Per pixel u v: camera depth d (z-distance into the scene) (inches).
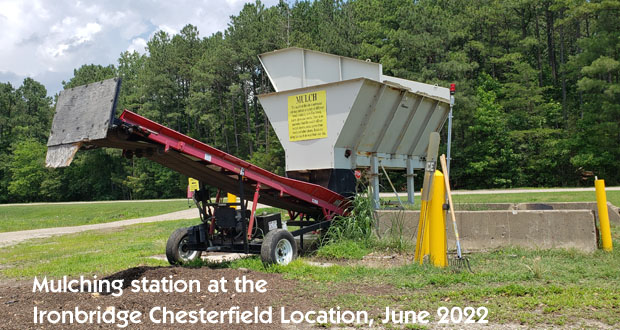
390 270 293.7
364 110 442.0
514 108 1742.1
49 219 1270.9
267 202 387.5
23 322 210.4
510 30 2005.4
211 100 2447.1
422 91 601.9
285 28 2124.8
